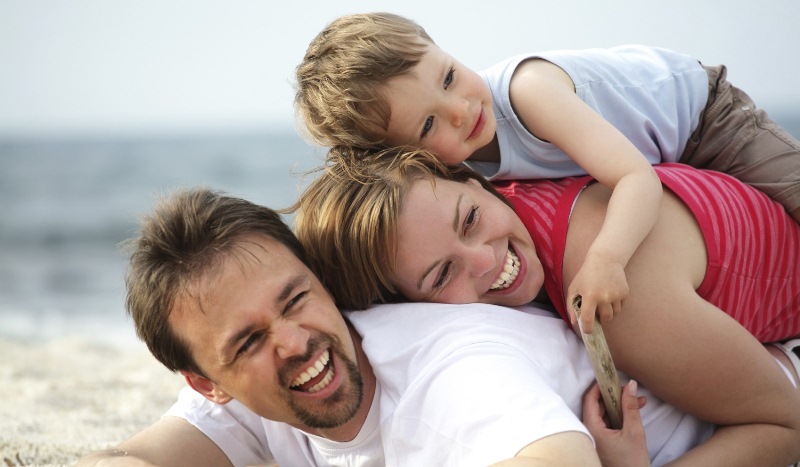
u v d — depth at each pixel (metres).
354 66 2.76
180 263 2.32
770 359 2.46
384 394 2.41
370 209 2.47
